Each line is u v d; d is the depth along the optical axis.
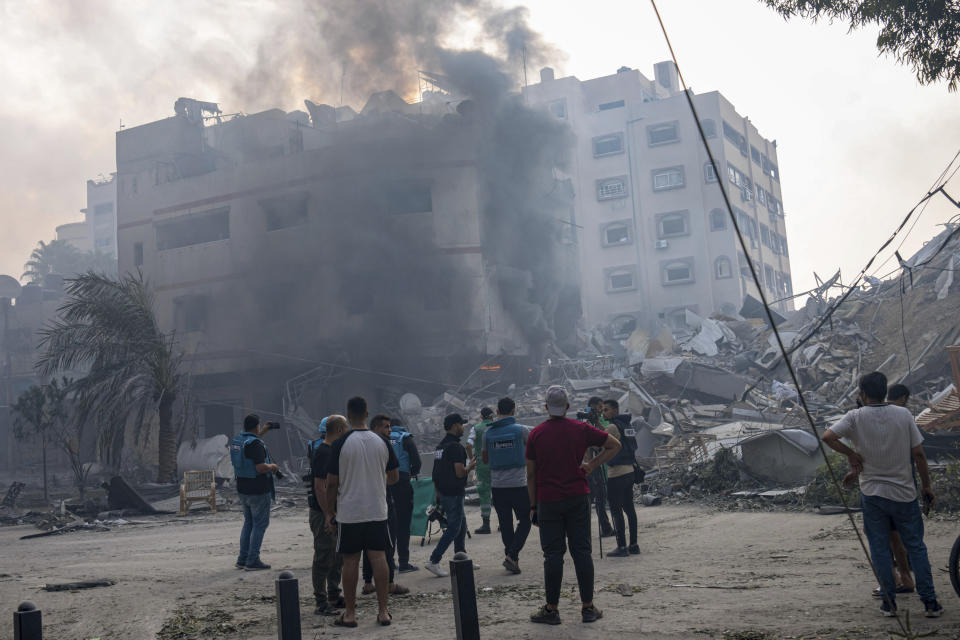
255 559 9.27
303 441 34.31
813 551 8.53
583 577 5.75
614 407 9.15
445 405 33.19
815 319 33.59
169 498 22.62
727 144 59.69
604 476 10.90
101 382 25.52
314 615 6.64
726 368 32.84
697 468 17.30
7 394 53.31
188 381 34.16
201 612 6.86
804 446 15.48
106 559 11.05
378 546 6.19
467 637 4.41
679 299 57.38
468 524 13.43
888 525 5.47
